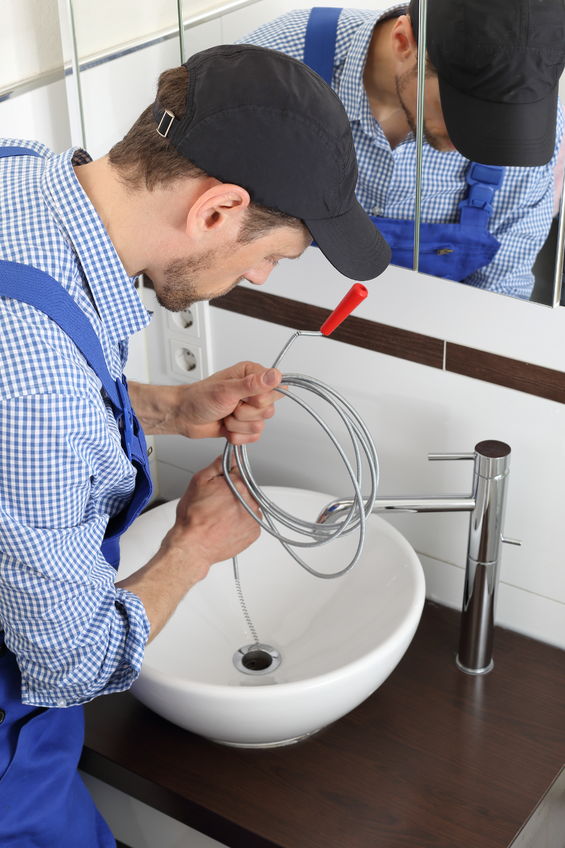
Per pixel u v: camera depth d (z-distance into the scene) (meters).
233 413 1.43
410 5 1.33
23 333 1.03
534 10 1.24
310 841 1.40
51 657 1.13
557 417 1.55
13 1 1.54
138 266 1.17
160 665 1.55
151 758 1.53
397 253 1.53
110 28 1.59
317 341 1.73
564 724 1.57
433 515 1.74
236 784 1.49
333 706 1.38
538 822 1.49
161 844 1.66
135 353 1.94
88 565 1.13
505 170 1.37
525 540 1.67
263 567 1.73
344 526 1.37
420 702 1.61
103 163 1.14
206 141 1.06
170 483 2.08
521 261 1.43
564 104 1.27
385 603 1.55
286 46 1.46
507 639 1.74
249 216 1.10
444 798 1.46
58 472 1.05
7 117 1.60
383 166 1.46
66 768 1.35
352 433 1.32
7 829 1.29
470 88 1.33
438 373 1.62
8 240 1.09
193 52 1.56
